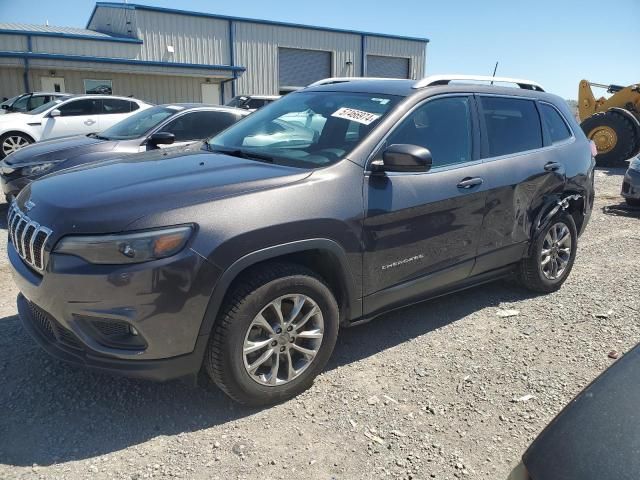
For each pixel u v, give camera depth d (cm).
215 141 427
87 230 266
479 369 356
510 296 480
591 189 512
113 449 273
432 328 414
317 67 3152
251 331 296
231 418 300
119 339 276
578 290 497
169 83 2592
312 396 322
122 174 326
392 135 356
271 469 262
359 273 333
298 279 302
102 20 2814
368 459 271
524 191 432
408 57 3456
